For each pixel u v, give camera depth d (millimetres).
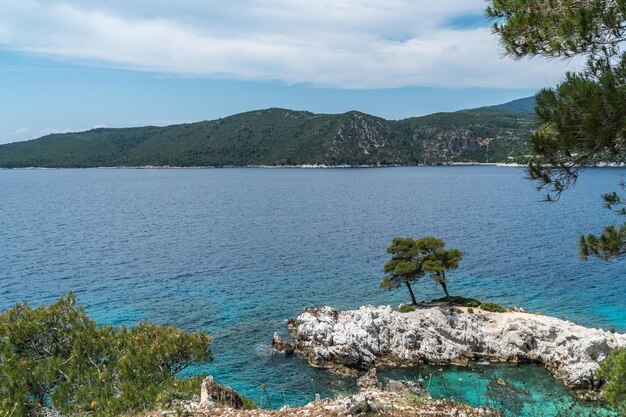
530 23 10766
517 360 47281
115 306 60562
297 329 52906
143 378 17297
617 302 62188
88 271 76938
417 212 154000
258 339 51844
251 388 41938
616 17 9500
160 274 76438
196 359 19391
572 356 44844
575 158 10227
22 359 17547
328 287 70375
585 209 154625
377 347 48656
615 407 15484
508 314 52031
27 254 88875
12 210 161375
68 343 19422
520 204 171625
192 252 93688
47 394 17484
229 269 80438
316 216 148000
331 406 13891
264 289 69188
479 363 47344
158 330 20562
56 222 133750
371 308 53812
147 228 124562
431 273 56594
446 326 50156
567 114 9422
